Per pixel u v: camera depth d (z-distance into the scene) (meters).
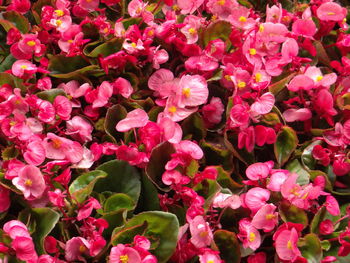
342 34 0.59
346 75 0.57
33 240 0.46
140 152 0.49
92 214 0.49
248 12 0.58
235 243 0.47
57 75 0.54
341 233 0.48
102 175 0.48
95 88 0.56
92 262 0.46
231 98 0.52
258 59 0.55
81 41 0.54
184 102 0.52
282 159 0.52
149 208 0.49
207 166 0.52
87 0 0.58
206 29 0.57
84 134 0.51
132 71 0.56
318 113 0.54
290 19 0.61
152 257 0.43
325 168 0.53
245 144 0.52
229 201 0.48
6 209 0.47
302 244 0.48
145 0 0.63
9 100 0.50
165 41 0.56
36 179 0.45
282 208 0.48
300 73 0.56
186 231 0.48
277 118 0.53
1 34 0.59
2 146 0.51
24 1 0.58
